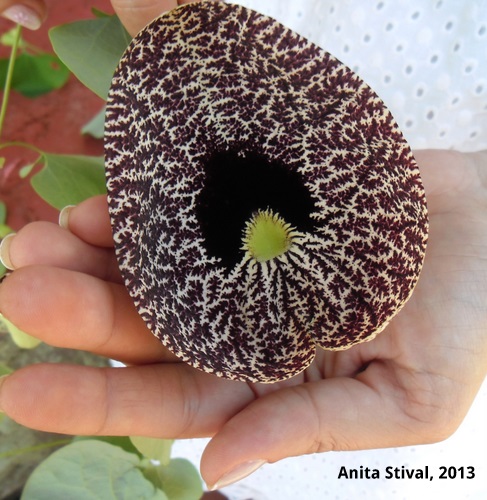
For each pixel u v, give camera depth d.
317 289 0.16
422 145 0.26
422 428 0.18
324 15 0.27
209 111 0.15
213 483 0.16
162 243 0.16
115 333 0.16
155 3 0.16
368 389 0.18
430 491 0.28
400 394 0.17
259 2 0.29
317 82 0.15
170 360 0.18
